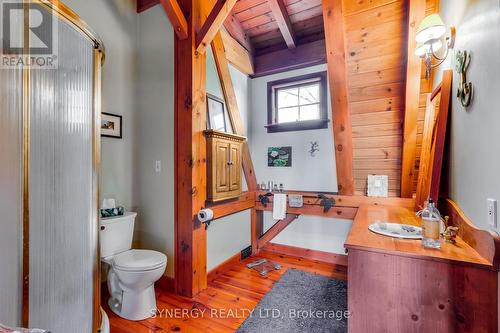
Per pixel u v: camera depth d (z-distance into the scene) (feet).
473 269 3.19
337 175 8.64
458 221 4.34
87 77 4.38
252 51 10.50
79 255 4.16
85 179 4.32
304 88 10.13
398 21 6.11
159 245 7.47
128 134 7.76
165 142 7.38
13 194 3.14
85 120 4.33
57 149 3.73
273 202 9.77
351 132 7.95
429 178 5.81
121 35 7.58
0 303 3.00
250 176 10.31
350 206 8.63
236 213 9.37
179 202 7.02
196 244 6.96
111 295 6.38
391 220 5.79
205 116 7.39
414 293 3.50
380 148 8.00
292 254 10.26
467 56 4.09
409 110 6.82
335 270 8.75
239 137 8.59
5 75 3.09
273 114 10.67
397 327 3.59
